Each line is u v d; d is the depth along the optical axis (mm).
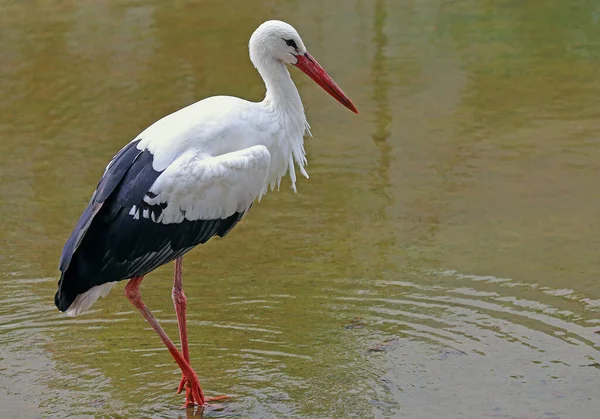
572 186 13867
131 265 9148
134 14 23375
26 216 13680
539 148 15312
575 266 11469
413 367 9484
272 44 10055
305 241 12617
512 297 10820
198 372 9602
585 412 8570
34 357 9969
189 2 24234
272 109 9984
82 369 9742
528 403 8766
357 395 9039
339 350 9875
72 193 14438
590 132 15844
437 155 15320
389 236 12633
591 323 10172
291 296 11094
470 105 17359
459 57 19828
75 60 20375
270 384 9312
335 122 16984
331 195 14109
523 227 12648
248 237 12844
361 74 19172
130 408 9016
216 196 9164
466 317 10414
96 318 10859
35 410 8977
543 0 23359
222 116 9383
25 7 24156
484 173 14539
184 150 9164
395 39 21078
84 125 17125
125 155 9227
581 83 18125
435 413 8680
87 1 24469
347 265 11836
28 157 15844
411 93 18094
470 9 22938
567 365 9391
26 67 20094
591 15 22047
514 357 9586
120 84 18984
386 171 14852
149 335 10445
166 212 9055
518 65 19250
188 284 11547
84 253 9000
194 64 19875
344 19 22453
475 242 12289
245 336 10250
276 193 14320
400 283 11289
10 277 11789
